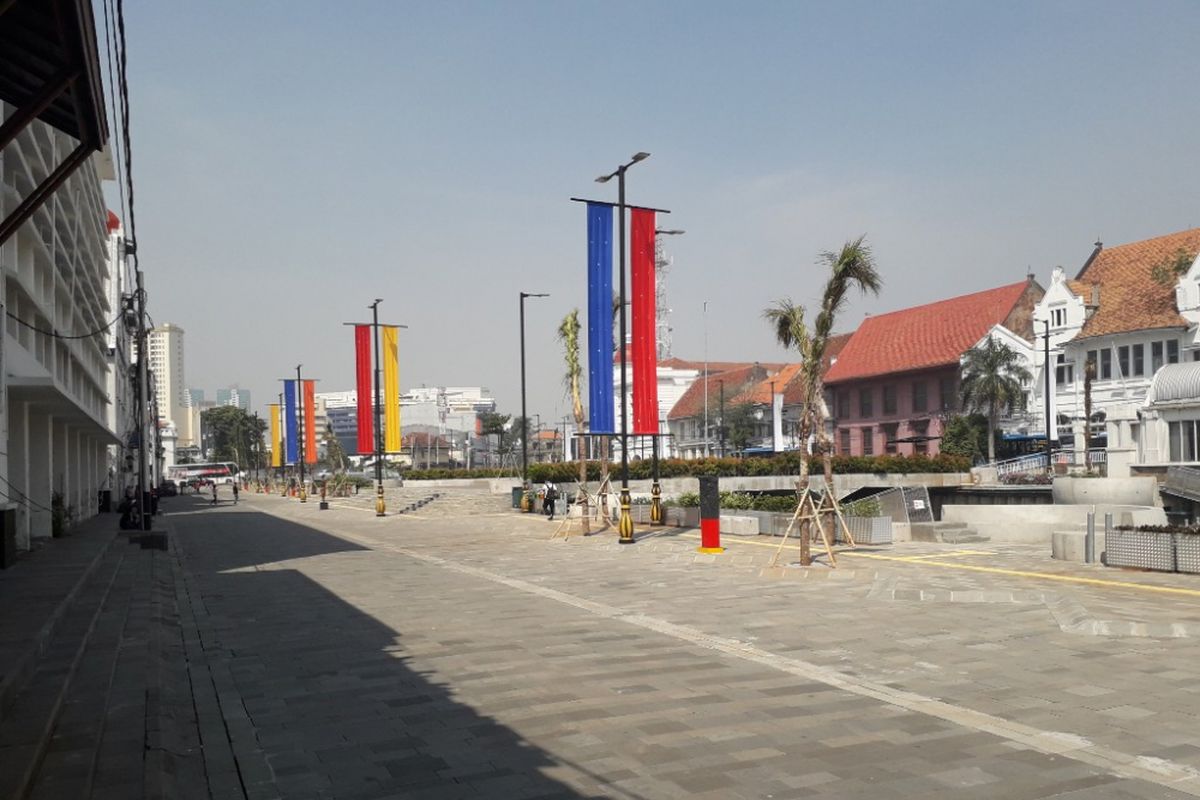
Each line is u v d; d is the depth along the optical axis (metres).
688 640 11.09
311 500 62.25
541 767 6.54
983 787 5.95
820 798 5.83
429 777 6.39
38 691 7.76
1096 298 58.53
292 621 13.16
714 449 84.50
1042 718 7.50
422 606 14.31
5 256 22.23
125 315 40.81
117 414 58.62
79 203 33.50
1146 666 9.30
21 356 22.36
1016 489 36.47
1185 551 16.14
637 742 7.05
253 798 6.05
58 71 7.30
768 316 19.30
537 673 9.45
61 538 26.45
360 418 43.34
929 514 26.36
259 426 133.75
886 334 75.81
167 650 11.11
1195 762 6.39
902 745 6.86
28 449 27.41
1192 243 55.78
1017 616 12.41
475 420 157.88
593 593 15.37
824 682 8.86
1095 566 17.69
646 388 24.44
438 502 47.34
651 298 24.53
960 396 61.22
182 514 48.50
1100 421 53.94
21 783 5.43
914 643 10.66
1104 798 5.72
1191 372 34.69
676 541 24.45
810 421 18.92
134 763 6.25
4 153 20.95
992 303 66.56
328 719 7.93
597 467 44.88
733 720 7.61
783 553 20.70
